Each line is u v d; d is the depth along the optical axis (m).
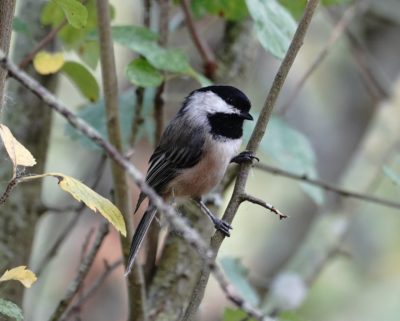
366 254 16.66
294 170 9.13
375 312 16.14
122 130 9.35
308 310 15.88
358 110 16.03
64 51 8.73
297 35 6.27
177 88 10.97
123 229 5.36
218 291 13.66
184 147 8.45
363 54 12.70
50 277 13.42
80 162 14.17
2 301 5.32
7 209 8.60
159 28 8.69
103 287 13.07
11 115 8.93
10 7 5.23
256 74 15.64
